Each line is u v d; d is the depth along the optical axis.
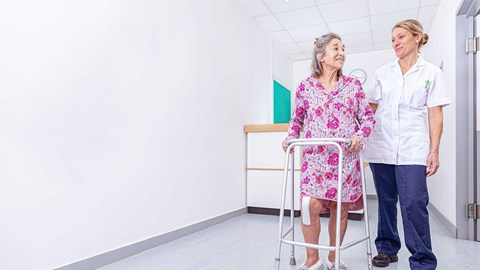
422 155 1.66
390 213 1.92
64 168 1.69
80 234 1.77
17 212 1.48
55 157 1.65
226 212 3.27
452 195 2.73
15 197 1.47
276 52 5.12
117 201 2.00
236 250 2.21
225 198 3.27
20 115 1.50
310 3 3.76
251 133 3.72
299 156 3.33
